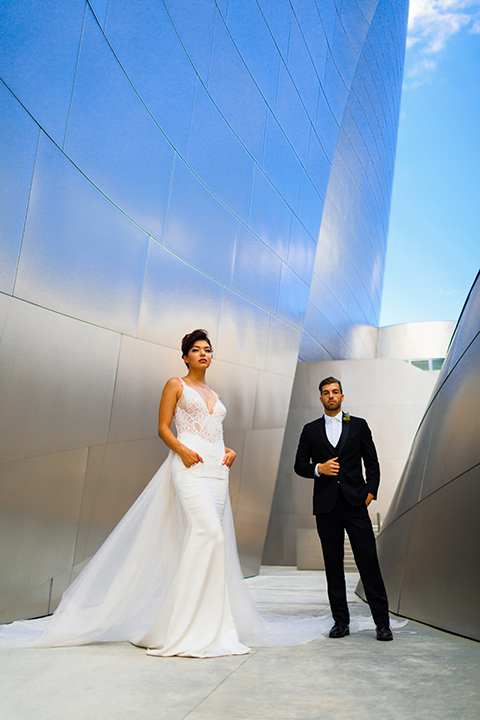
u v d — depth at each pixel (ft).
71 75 17.04
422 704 7.45
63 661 9.93
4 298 13.89
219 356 29.78
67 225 16.76
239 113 31.58
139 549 12.61
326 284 72.28
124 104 20.42
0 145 13.67
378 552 24.13
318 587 30.32
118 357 19.65
